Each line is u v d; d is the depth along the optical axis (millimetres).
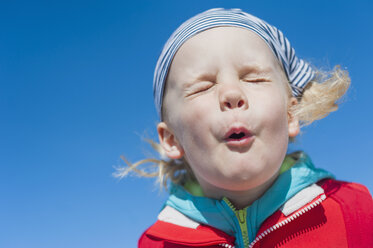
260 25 468
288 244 417
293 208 421
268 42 456
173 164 564
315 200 423
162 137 491
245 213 437
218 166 392
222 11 472
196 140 409
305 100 503
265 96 404
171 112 453
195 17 475
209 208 453
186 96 425
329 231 414
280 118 403
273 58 449
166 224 477
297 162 458
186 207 472
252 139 385
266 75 418
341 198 428
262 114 391
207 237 441
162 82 471
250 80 414
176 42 453
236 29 440
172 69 451
